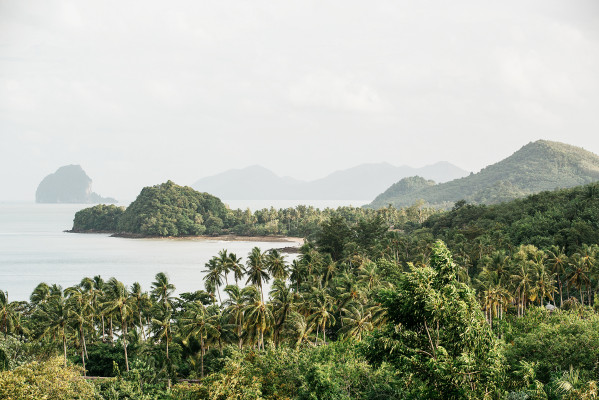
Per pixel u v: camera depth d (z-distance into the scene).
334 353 52.88
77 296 91.88
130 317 92.94
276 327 82.88
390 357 32.06
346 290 97.81
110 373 83.25
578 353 40.88
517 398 31.48
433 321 30.52
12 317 86.94
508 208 193.88
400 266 126.31
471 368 28.81
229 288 84.94
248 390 39.25
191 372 80.44
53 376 40.50
